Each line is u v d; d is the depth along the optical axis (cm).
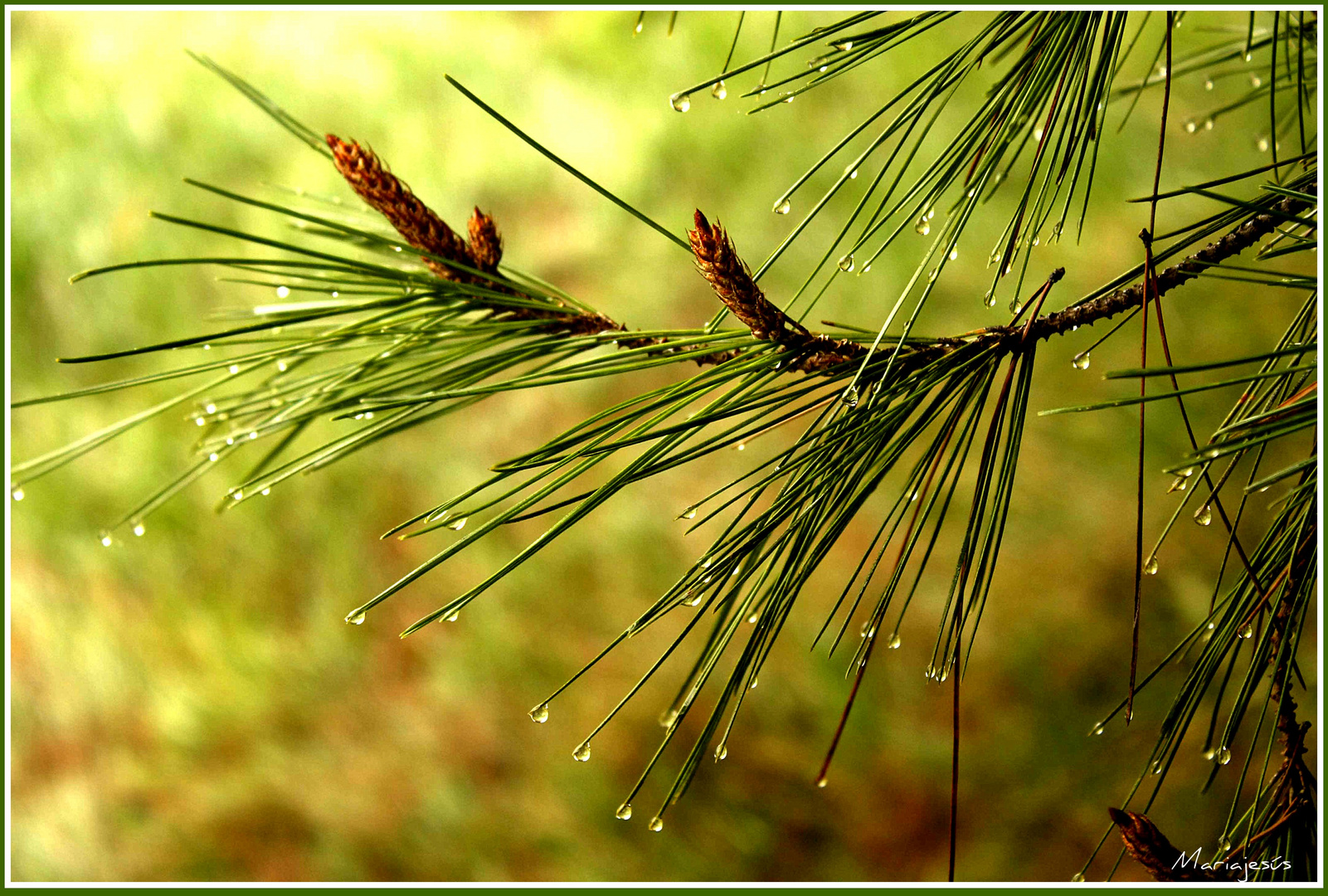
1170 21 78
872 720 148
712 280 78
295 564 202
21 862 178
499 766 168
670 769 156
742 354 78
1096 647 142
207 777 182
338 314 81
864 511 162
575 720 166
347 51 296
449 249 81
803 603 159
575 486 187
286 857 169
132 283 243
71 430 228
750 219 218
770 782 151
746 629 159
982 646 148
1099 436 151
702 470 186
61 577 211
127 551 208
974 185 79
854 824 146
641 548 179
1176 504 142
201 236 246
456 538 194
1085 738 137
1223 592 134
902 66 216
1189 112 176
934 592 153
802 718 154
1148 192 174
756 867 147
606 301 228
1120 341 155
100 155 269
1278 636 78
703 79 249
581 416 209
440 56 286
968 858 138
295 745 181
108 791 185
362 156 81
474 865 158
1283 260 149
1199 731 129
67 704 199
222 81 286
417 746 173
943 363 79
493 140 263
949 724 146
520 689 171
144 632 200
